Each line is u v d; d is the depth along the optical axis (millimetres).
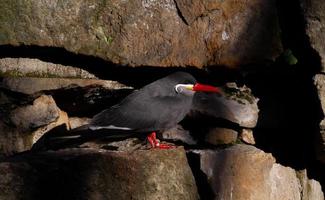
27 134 7766
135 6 7914
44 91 7773
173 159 7500
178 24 7949
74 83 7863
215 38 7934
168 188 7438
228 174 7684
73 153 7406
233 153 7742
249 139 8094
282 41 7965
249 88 8242
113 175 7242
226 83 8258
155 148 7727
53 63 7969
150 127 7934
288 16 7969
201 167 7699
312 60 7816
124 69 8047
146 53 7957
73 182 7137
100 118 7746
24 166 7004
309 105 7949
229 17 7922
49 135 7863
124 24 7902
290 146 8234
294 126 8188
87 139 7797
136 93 7977
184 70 8133
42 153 7434
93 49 7875
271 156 7883
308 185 8305
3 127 7629
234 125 8023
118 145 8156
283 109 8195
